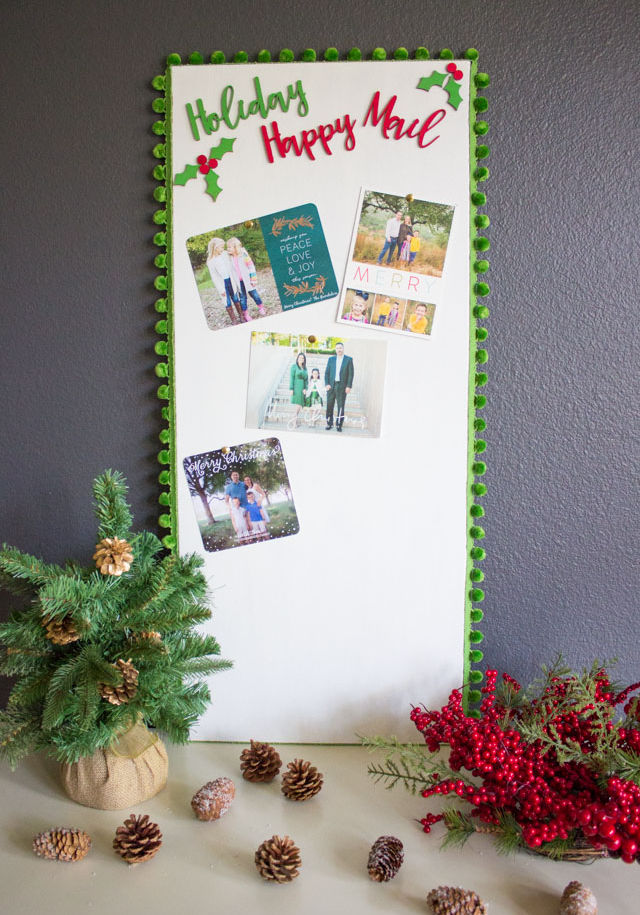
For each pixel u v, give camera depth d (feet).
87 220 3.53
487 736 2.96
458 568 3.60
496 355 3.57
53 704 2.86
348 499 3.56
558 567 3.70
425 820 3.02
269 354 3.50
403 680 3.65
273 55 3.41
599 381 3.58
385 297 3.46
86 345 3.60
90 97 3.46
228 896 2.69
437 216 3.42
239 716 3.68
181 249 3.47
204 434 3.55
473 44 3.40
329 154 3.41
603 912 2.64
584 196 3.47
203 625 3.64
